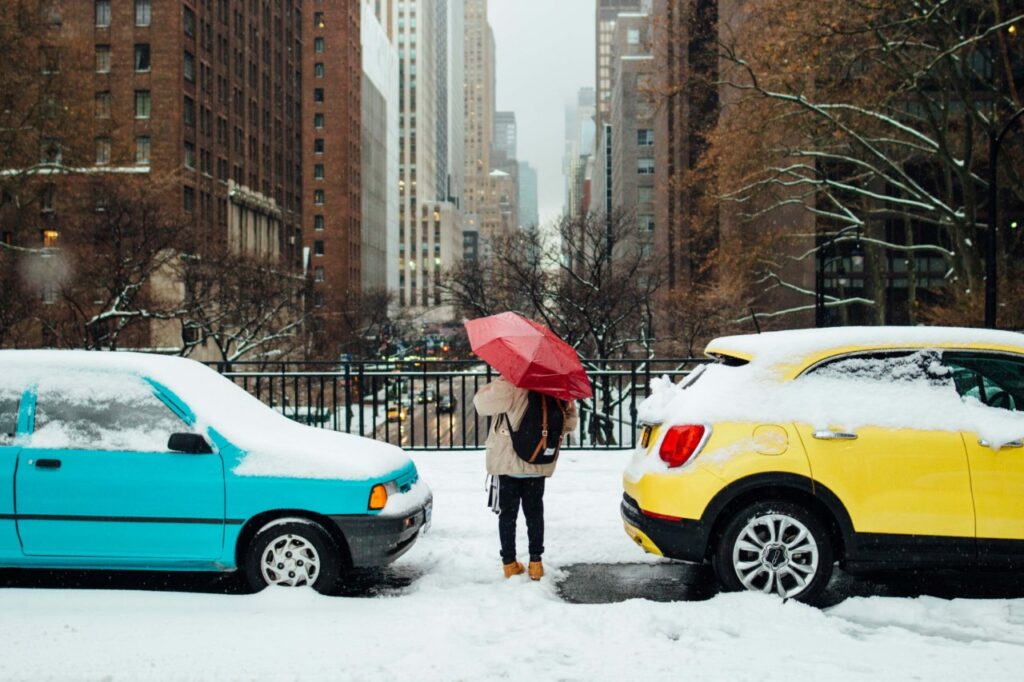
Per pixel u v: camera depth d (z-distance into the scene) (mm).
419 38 188625
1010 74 21438
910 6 20594
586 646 4645
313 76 109938
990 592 5840
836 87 22703
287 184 91375
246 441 5789
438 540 7145
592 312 26328
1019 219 32656
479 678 4207
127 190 33375
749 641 4719
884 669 4293
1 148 29984
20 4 29938
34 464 5691
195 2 62500
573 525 7504
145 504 5641
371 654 4543
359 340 54250
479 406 5867
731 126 24484
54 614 5254
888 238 45875
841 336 5680
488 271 32781
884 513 5262
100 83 58625
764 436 5371
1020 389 5621
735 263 29500
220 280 36750
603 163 134750
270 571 5672
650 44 31234
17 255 33250
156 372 5996
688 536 5359
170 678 4211
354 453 6012
